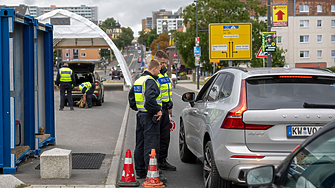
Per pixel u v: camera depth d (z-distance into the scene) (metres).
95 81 18.67
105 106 18.70
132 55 185.25
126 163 5.61
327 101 4.26
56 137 9.57
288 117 4.09
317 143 2.37
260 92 4.38
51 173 5.63
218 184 4.66
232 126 4.23
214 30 34.56
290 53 74.56
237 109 4.25
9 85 5.74
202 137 5.35
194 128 6.01
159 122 5.82
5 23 5.59
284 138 4.13
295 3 74.00
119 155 7.37
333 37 74.88
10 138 5.87
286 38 74.38
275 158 4.10
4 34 5.60
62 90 16.39
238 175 4.18
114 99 23.39
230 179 4.29
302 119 4.09
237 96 4.42
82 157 7.20
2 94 5.72
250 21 46.22
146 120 5.79
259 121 4.13
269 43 18.56
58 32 27.98
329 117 4.08
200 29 47.34
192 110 6.23
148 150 5.81
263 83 4.46
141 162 6.05
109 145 8.51
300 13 74.12
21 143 7.00
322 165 2.27
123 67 31.03
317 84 4.46
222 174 4.41
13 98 5.84
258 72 4.64
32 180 5.54
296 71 4.70
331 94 4.35
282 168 2.51
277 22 18.72
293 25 74.19
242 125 4.18
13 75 5.77
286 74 4.47
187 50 48.72
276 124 4.13
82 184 5.34
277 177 2.49
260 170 2.50
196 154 5.87
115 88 35.38
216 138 4.53
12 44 5.68
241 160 4.14
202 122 5.41
